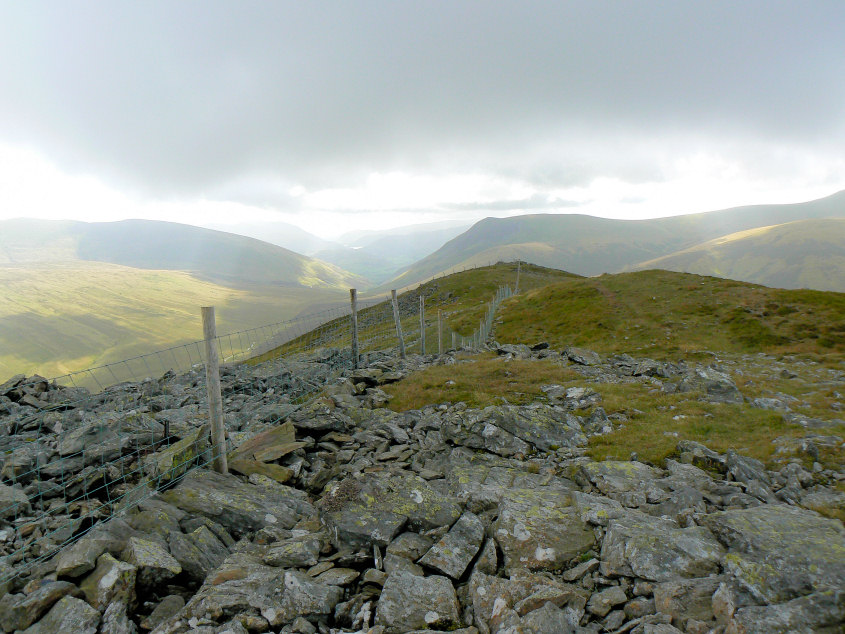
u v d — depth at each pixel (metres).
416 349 43.56
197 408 18.25
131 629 6.70
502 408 16.33
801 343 43.38
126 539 8.18
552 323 63.97
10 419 16.67
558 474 12.91
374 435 15.24
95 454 11.85
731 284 64.25
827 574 6.32
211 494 10.06
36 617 6.49
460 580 7.86
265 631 6.58
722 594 6.45
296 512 10.36
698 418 17.23
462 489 11.38
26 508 9.82
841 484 11.32
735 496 10.54
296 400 19.39
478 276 144.62
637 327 54.91
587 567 7.82
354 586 7.75
